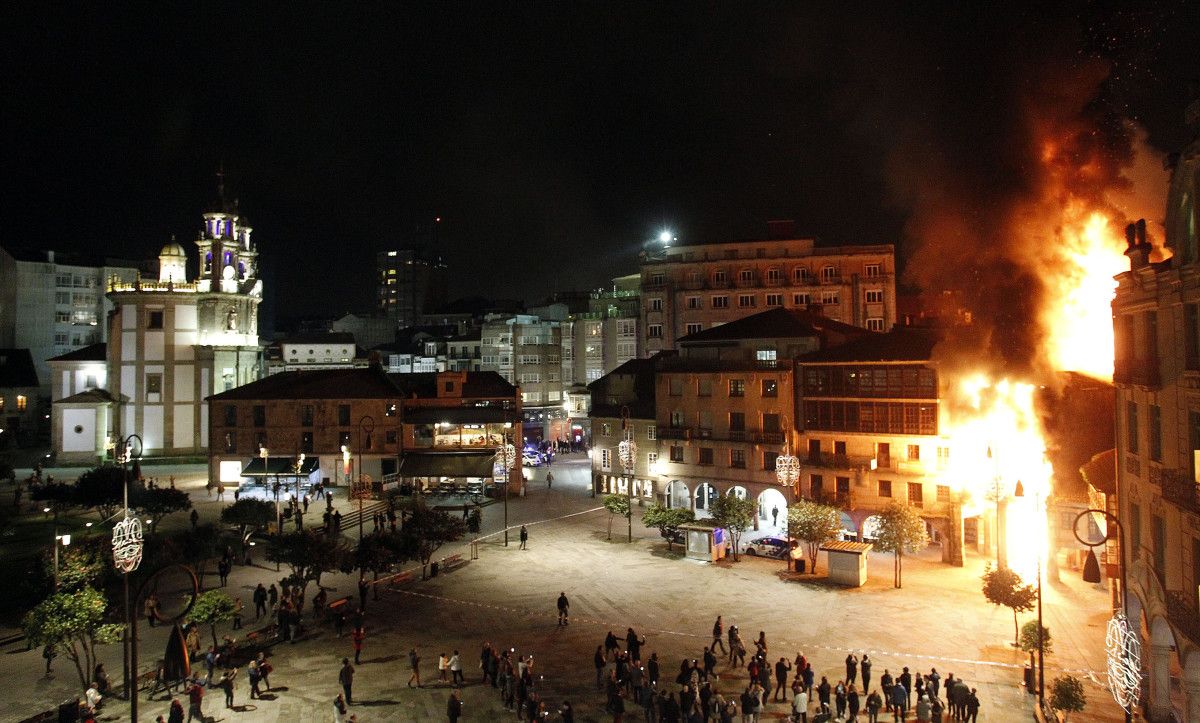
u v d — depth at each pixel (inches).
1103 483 1425.9
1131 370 1133.7
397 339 5866.1
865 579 1855.3
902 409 2197.3
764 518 2481.5
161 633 1550.2
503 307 5915.4
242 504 2055.9
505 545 2224.4
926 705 1097.4
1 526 2191.2
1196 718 930.7
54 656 1306.6
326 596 1733.5
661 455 2758.4
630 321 4284.0
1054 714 1101.1
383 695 1251.2
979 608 1649.9
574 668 1358.3
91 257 4749.0
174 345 3474.4
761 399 2502.5
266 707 1206.9
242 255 3737.7
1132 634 892.0
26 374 4057.6
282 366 4918.8
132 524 1023.6
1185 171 963.3
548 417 4530.0
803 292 3656.5
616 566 2006.6
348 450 2491.4
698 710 1075.9
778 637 1491.1
